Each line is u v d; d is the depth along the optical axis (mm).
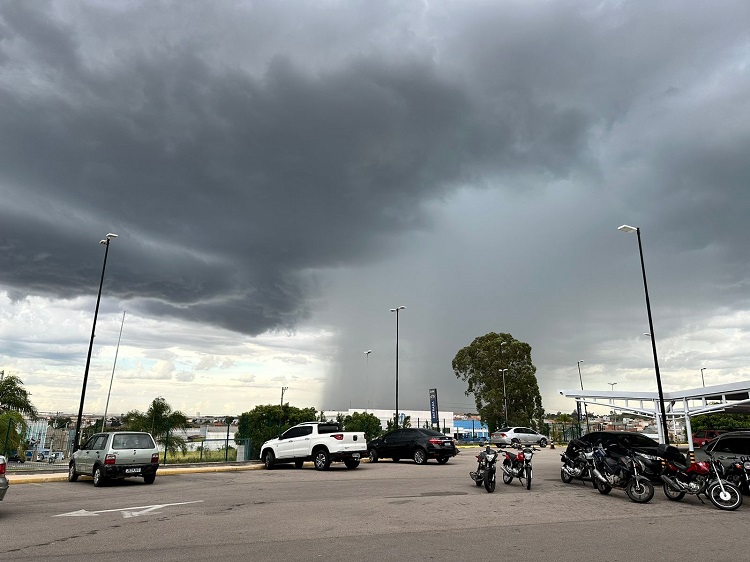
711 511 11977
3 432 31766
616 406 34438
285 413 51781
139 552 7730
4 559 7332
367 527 9719
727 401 30391
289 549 7941
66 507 12195
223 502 12953
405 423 57344
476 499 13641
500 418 65062
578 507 12430
